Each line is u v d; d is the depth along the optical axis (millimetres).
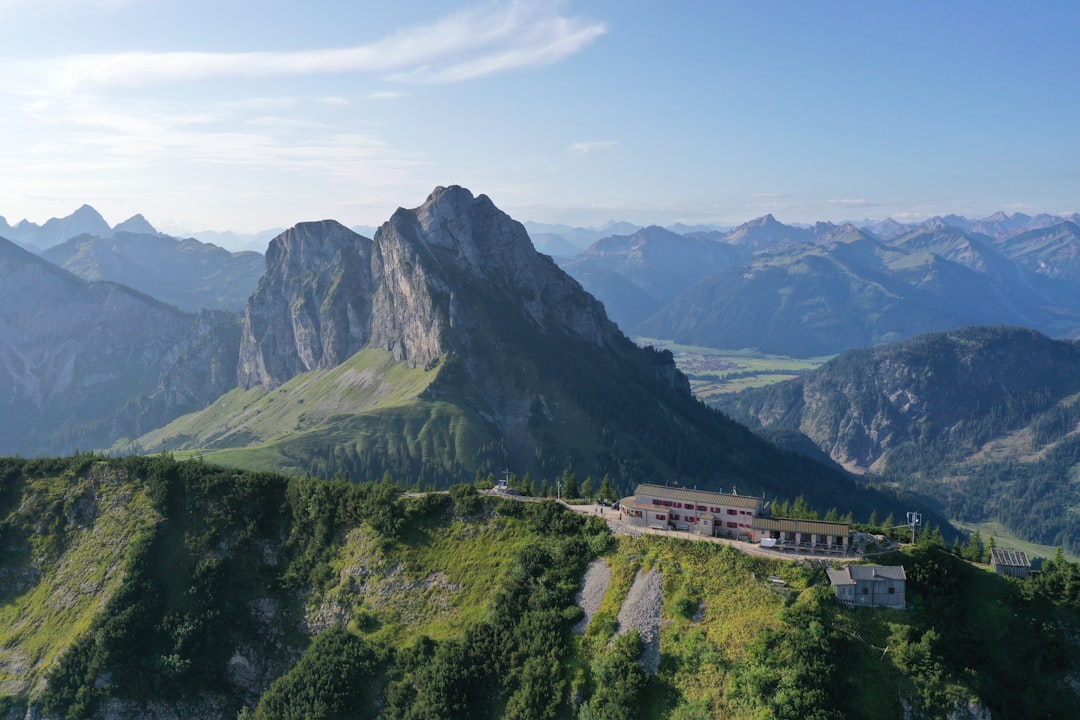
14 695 159125
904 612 123500
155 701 156875
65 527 191500
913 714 111000
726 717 114812
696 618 131375
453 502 177625
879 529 165625
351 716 142625
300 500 186125
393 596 162125
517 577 153500
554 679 131125
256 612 170250
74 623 169500
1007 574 133375
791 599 128125
